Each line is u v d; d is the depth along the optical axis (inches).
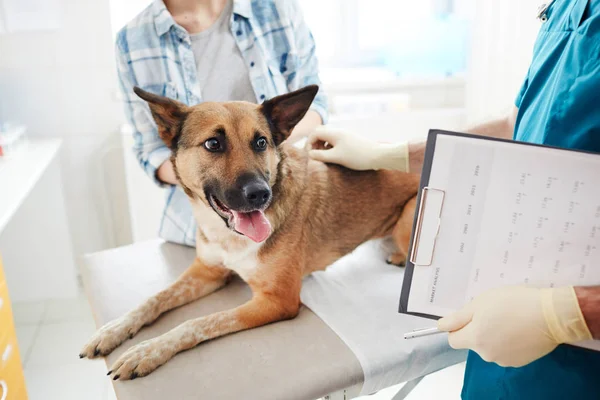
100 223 98.3
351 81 104.7
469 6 106.3
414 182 57.2
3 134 81.1
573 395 29.1
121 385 36.7
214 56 59.8
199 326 41.9
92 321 91.4
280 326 44.1
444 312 30.5
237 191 42.1
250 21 59.1
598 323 24.7
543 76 31.9
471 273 29.5
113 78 90.3
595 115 26.7
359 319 44.8
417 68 106.3
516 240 28.5
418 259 29.9
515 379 31.4
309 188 51.1
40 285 94.4
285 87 62.8
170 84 57.8
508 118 41.7
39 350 84.0
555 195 27.5
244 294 50.6
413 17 111.2
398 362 39.9
